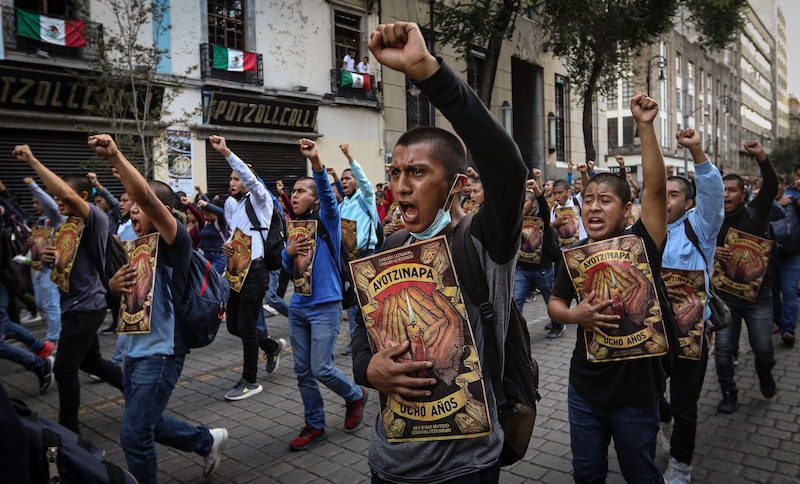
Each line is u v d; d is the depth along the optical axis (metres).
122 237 5.71
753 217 4.64
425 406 1.62
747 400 4.79
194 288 3.11
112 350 6.72
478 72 22.42
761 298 4.66
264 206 5.01
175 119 13.67
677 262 3.35
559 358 6.04
